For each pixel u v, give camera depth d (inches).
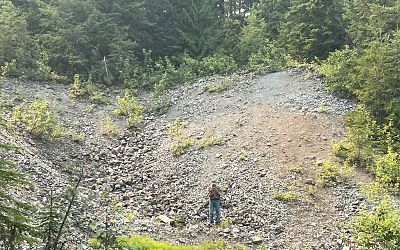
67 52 1029.2
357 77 768.9
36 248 291.9
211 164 647.8
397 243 343.6
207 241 467.5
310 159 625.9
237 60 1187.9
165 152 708.0
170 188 603.8
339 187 563.2
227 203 551.2
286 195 546.6
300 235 481.1
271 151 656.4
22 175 207.8
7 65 906.1
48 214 229.5
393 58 700.7
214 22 1330.0
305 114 745.0
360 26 930.7
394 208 410.3
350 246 449.1
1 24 940.0
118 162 683.4
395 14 871.7
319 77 897.5
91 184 592.7
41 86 912.3
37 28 1077.1
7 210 201.0
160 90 968.9
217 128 754.2
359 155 609.9
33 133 674.8
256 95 860.6
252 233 486.9
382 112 708.7
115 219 471.5
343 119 719.7
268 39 1201.4
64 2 1057.5
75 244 339.6
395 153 579.8
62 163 627.5
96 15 1067.9
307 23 1048.2
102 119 834.8
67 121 789.2
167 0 1283.2
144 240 414.0
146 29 1240.2
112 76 1043.9
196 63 1104.8
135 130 805.9
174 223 510.6
